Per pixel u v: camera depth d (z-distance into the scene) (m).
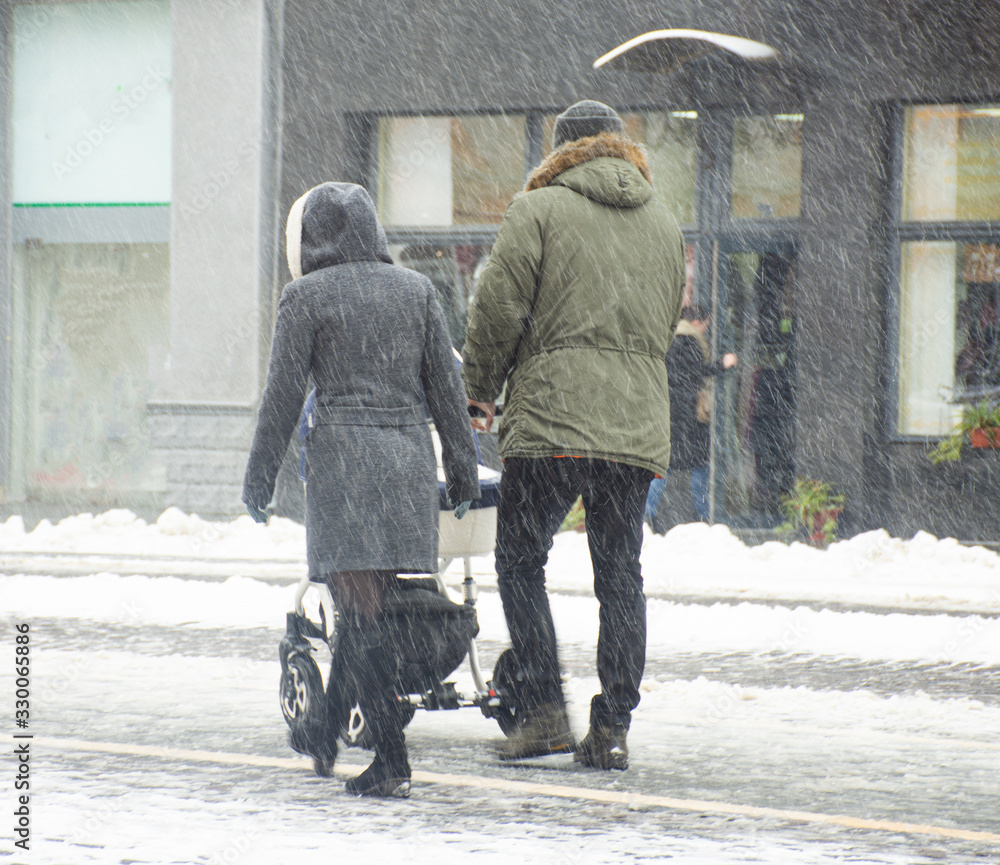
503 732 18.12
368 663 15.51
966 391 50.88
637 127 52.22
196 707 21.05
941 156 50.78
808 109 50.28
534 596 17.25
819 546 48.91
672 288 17.61
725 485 51.53
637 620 17.14
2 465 60.22
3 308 59.75
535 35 52.59
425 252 54.34
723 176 51.47
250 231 54.81
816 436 50.31
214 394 55.12
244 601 33.16
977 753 18.33
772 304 51.47
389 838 13.98
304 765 17.28
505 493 17.12
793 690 22.66
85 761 17.47
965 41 49.47
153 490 59.56
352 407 15.63
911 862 13.35
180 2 55.03
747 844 13.87
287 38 54.06
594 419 16.55
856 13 49.91
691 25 51.12
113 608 31.94
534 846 13.70
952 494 49.91
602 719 17.14
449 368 16.22
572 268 16.75
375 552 15.38
